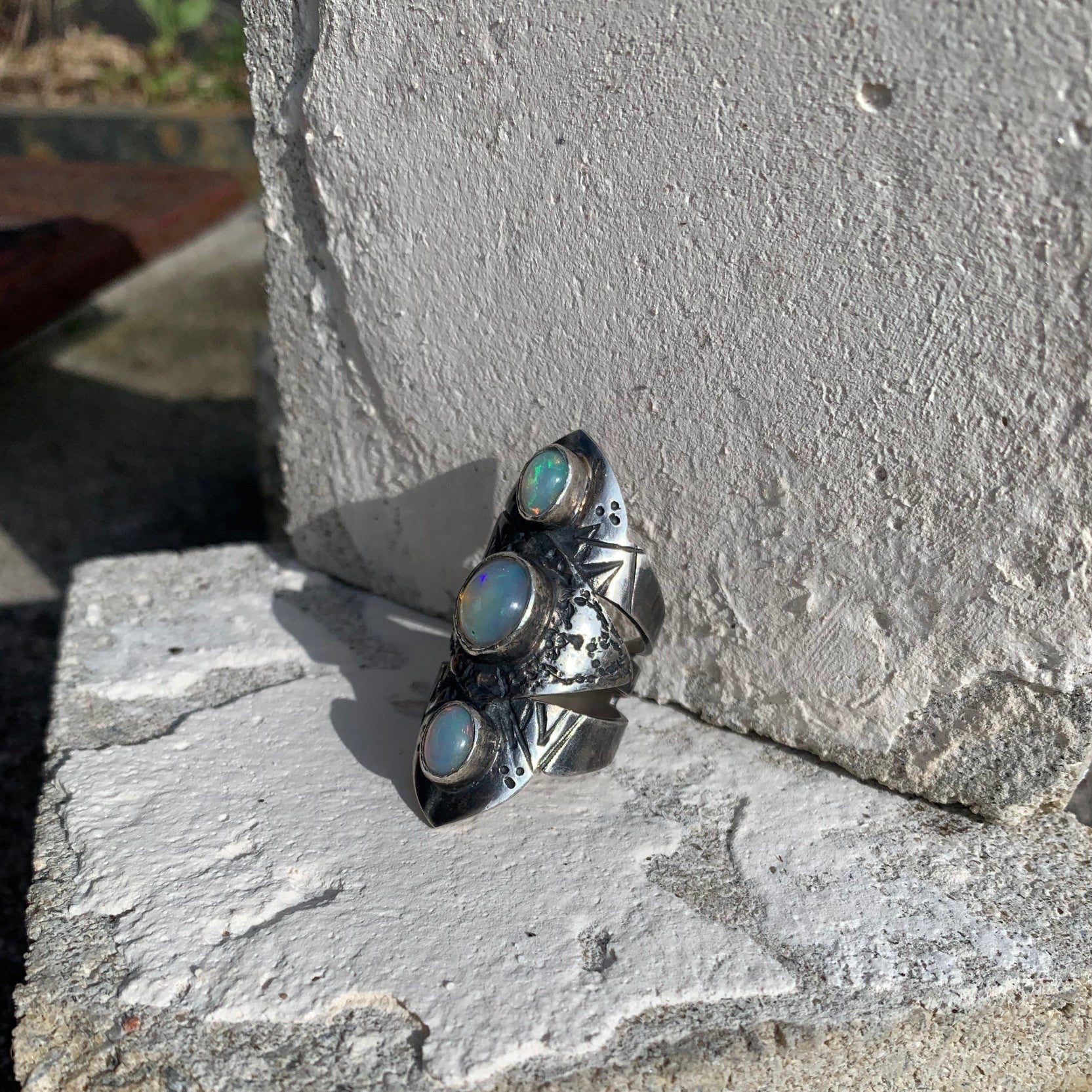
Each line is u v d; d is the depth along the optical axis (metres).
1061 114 0.10
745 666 0.14
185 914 0.11
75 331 0.41
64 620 0.16
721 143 0.12
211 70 0.61
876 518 0.12
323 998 0.11
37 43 0.62
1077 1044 0.11
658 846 0.12
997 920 0.12
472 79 0.13
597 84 0.12
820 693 0.13
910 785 0.13
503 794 0.12
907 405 0.11
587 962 0.11
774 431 0.12
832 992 0.11
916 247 0.11
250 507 0.30
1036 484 0.11
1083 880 0.12
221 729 0.14
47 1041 0.10
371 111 0.14
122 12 0.64
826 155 0.11
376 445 0.16
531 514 0.13
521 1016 0.10
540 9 0.12
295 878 0.12
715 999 0.11
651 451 0.13
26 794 0.20
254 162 0.51
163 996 0.11
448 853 0.12
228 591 0.17
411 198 0.14
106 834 0.12
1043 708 0.12
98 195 0.39
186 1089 0.10
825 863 0.12
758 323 0.12
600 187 0.12
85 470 0.32
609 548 0.13
